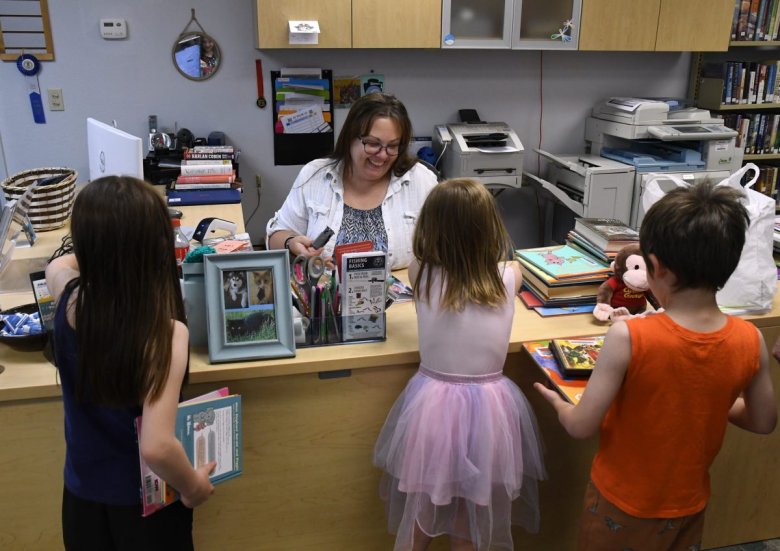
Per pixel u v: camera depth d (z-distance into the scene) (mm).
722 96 3799
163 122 3562
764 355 1263
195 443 1321
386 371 1633
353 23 3199
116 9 3355
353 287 1586
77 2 3311
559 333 1695
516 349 1650
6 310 1742
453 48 3332
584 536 1439
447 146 3596
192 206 2908
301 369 1536
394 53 3691
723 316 1247
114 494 1229
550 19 3385
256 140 3689
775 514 2062
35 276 1493
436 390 1482
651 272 1257
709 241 1149
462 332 1455
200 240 2240
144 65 3459
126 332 1091
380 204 2180
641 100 3605
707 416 1255
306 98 3654
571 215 3846
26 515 1558
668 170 3514
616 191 3494
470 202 1417
